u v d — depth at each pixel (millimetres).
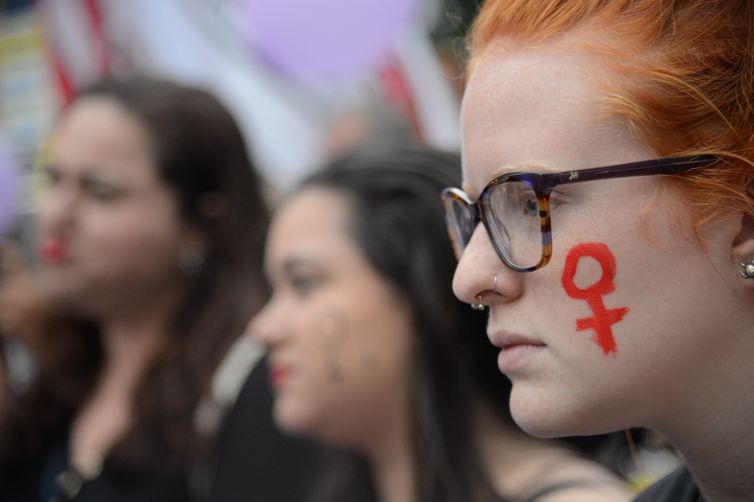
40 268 3678
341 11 4406
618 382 1295
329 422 2570
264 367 3104
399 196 2613
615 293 1283
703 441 1329
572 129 1287
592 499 2162
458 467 2371
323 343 2551
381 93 5234
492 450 2414
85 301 3523
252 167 3689
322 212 2643
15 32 5898
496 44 1374
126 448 3236
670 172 1263
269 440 3006
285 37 4477
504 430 2443
